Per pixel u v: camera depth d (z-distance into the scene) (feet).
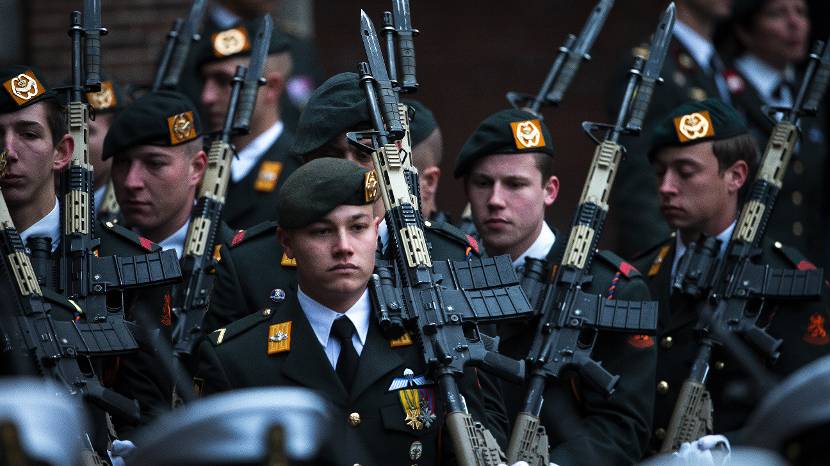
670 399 82.79
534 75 149.79
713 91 110.42
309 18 140.15
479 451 63.62
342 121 71.56
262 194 98.07
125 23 132.36
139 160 85.05
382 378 66.03
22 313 67.41
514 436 72.49
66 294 72.74
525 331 77.25
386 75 70.03
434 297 67.31
